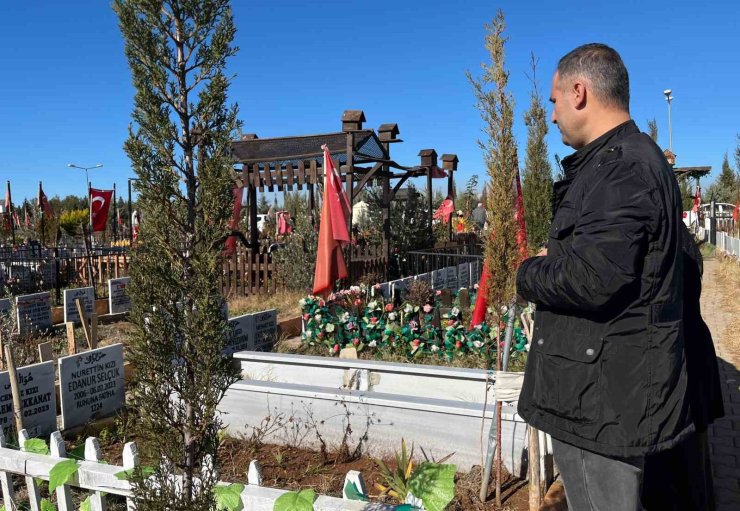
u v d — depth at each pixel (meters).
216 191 2.39
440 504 2.94
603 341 1.93
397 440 4.76
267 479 4.46
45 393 5.48
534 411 2.12
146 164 2.36
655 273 1.89
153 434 2.49
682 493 2.74
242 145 14.91
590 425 1.95
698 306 2.59
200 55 2.44
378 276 14.61
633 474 2.00
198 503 2.54
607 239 1.84
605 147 2.12
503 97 3.76
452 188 20.58
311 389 5.16
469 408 4.48
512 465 4.32
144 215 2.44
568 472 2.11
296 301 13.35
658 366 1.90
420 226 17.17
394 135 15.59
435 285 13.87
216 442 2.64
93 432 5.58
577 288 1.88
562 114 2.28
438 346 7.84
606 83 2.16
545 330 2.11
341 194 6.64
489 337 7.57
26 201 31.92
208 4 2.42
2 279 15.87
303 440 5.12
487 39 3.77
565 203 2.15
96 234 35.84
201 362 2.45
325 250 6.39
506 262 3.82
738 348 8.96
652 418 1.89
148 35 2.34
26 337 8.95
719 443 5.13
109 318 12.71
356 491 2.92
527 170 6.54
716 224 33.22
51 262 18.69
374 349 8.32
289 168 14.22
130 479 2.70
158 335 2.42
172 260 2.42
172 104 2.43
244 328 8.47
